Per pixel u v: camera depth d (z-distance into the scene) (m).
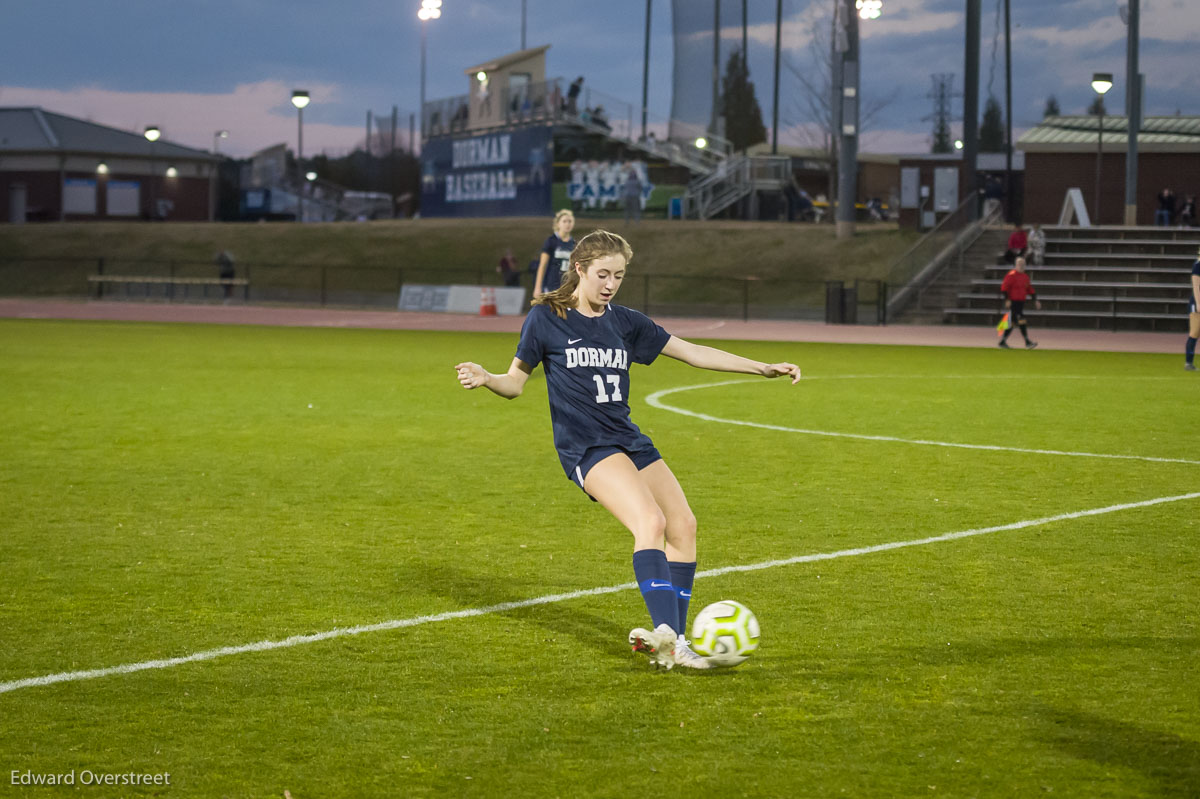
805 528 21.56
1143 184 132.38
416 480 26.44
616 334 14.29
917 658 14.18
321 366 55.31
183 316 101.69
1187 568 18.64
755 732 11.84
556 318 14.20
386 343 71.50
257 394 43.41
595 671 13.72
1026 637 15.02
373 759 11.18
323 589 17.34
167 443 31.59
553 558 19.33
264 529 21.44
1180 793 10.43
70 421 35.69
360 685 13.22
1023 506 23.61
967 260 107.25
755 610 16.25
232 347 66.62
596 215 148.25
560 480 26.55
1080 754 11.27
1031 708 12.50
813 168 184.25
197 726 12.00
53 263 154.88
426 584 17.66
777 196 149.12
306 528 21.55
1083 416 38.44
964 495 24.77
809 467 28.31
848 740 11.62
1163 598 16.88
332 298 130.62
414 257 143.38
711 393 45.25
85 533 21.00
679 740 11.64
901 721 12.12
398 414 38.09
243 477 26.69
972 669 13.77
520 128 153.50
